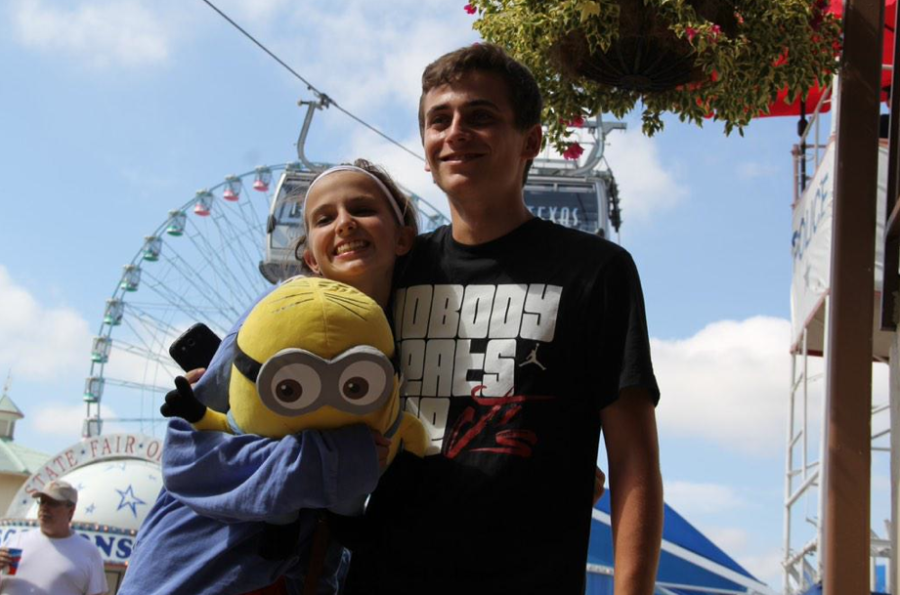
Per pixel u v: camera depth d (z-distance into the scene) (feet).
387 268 8.11
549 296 7.64
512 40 11.98
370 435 6.78
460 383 7.63
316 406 6.61
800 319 22.39
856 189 11.75
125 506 50.60
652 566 7.06
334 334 6.77
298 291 7.02
